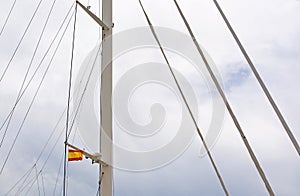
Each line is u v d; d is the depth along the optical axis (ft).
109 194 17.78
